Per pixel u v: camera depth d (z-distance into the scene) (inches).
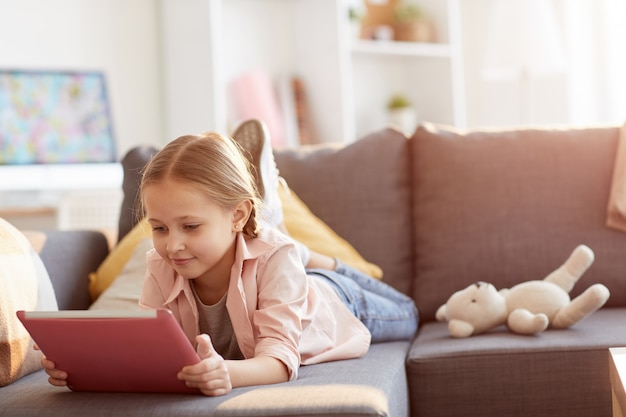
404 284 94.3
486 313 76.7
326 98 165.6
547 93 173.0
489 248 91.7
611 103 163.6
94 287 90.2
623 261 89.7
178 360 53.1
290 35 173.0
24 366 66.6
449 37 176.6
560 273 81.6
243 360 60.1
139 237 91.3
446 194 94.7
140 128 163.3
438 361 70.6
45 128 147.8
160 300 65.4
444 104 178.5
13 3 153.5
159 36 164.6
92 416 53.7
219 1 164.1
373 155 98.3
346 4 175.8
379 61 184.4
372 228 95.9
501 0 160.1
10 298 66.0
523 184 93.2
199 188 57.6
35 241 85.7
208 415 51.6
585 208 91.9
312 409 50.9
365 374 60.5
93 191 145.6
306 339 66.2
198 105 155.1
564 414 69.2
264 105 163.2
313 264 81.5
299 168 99.1
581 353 69.2
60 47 157.2
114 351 53.8
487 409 70.1
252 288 62.9
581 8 168.4
